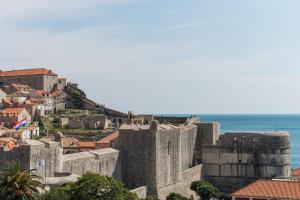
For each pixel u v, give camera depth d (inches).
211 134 7047.2
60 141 4909.0
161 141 5388.8
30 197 3085.6
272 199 4894.2
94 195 3491.6
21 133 7337.6
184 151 6510.8
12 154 3946.9
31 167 3932.1
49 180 3900.1
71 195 3489.2
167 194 5482.3
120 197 3572.8
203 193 6072.8
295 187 5044.3
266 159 6776.6
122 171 5290.4
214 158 6948.8
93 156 4793.3
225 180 6894.7
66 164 4394.7
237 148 6879.9
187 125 6879.9
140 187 5073.8
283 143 6771.7
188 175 6210.6
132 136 5300.2
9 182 3048.7
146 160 5236.2
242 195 5007.4
